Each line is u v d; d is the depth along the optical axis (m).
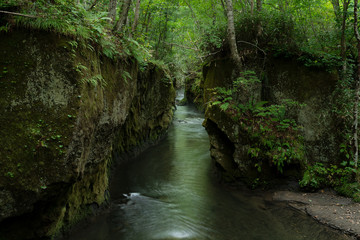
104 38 4.94
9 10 3.44
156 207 6.12
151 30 15.54
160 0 13.51
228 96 7.58
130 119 9.63
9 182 3.22
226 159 7.49
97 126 4.50
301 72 7.32
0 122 3.28
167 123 14.31
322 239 4.79
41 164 3.38
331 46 7.80
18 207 3.31
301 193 6.58
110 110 5.04
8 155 3.24
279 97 7.47
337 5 8.27
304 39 7.86
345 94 6.87
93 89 4.16
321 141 7.06
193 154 10.85
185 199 6.61
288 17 7.84
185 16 16.36
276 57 7.52
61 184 3.54
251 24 7.75
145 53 7.11
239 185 7.21
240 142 7.14
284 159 6.66
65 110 3.56
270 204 6.25
